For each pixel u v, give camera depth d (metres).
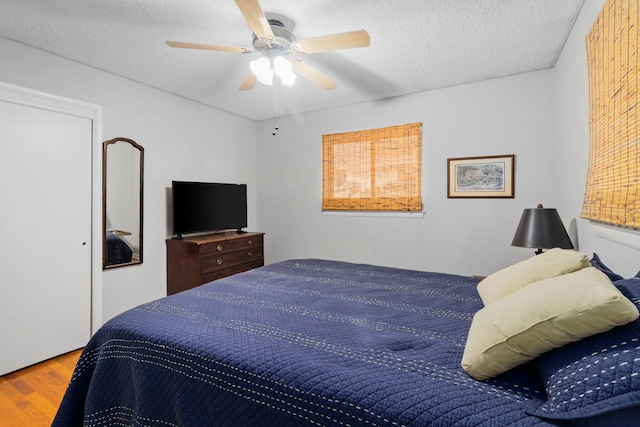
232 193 4.13
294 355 1.15
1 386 2.24
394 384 0.97
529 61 2.82
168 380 1.23
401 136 3.69
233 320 1.50
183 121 3.74
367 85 3.37
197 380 1.17
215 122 4.13
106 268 3.04
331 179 4.18
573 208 2.38
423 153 3.58
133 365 1.31
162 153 3.53
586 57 1.97
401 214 3.74
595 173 1.73
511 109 3.14
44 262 2.60
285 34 2.20
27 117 2.50
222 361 1.15
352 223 4.07
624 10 1.35
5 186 2.39
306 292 1.98
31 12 2.10
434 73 3.07
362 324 1.47
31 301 2.52
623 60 1.36
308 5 2.03
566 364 0.86
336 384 0.98
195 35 2.38
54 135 2.65
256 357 1.14
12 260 2.43
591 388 0.76
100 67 2.93
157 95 3.46
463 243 3.41
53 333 2.65
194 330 1.36
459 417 0.83
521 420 0.80
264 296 1.89
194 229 3.69
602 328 0.85
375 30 2.31
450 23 2.23
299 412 0.97
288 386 1.02
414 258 3.68
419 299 1.82
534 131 3.05
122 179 3.16
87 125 2.87
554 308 0.92
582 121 2.10
